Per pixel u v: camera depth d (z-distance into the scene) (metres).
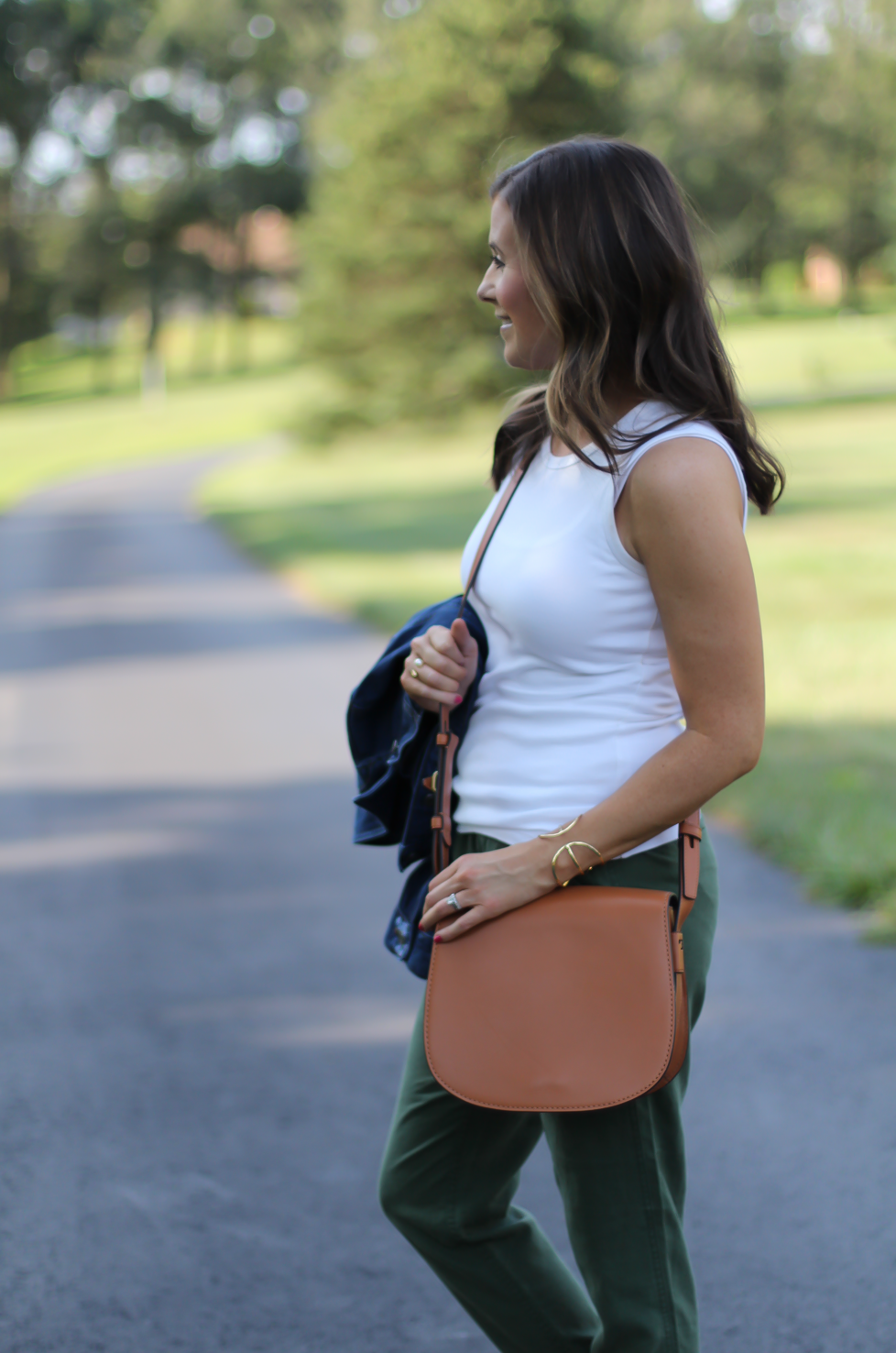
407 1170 1.81
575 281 1.61
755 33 61.12
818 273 83.06
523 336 1.74
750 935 4.33
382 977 4.20
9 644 11.54
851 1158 3.00
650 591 1.64
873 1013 3.74
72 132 74.00
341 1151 3.12
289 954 4.41
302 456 39.91
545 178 1.64
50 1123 3.27
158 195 75.56
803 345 52.84
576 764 1.67
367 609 12.11
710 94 60.78
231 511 25.38
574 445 1.61
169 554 18.75
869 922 4.41
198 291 78.62
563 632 1.66
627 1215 1.66
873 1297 2.51
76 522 25.34
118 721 8.27
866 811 5.32
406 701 1.85
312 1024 3.85
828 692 7.78
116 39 70.31
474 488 26.56
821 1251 2.66
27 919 4.80
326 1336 2.45
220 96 73.31
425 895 1.85
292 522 21.84
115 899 5.01
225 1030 3.80
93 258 75.31
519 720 1.71
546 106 36.22
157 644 11.14
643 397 1.64
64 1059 3.63
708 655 1.56
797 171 63.75
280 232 84.44
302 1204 2.90
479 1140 1.79
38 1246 2.75
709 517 1.54
